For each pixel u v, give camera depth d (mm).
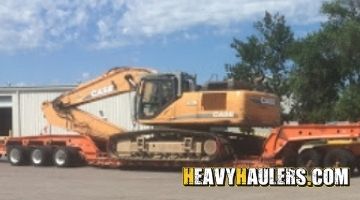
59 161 29578
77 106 30312
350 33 54625
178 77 26453
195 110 25766
